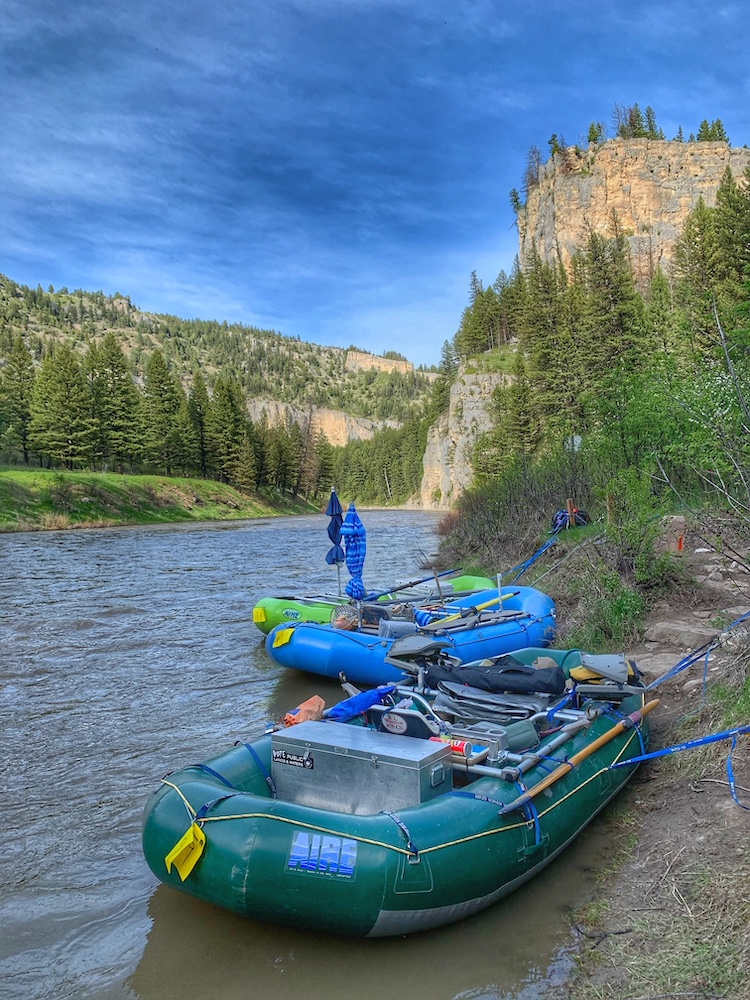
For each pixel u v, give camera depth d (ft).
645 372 35.76
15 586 61.57
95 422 214.90
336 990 12.44
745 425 20.77
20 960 13.65
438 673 20.40
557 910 14.23
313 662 31.14
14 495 157.99
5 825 19.30
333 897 12.74
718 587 31.48
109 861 17.43
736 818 15.10
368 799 14.99
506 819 14.38
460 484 289.12
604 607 31.22
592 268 129.90
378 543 106.22
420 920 13.12
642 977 11.69
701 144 347.97
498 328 327.88
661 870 14.44
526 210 407.23
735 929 11.95
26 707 29.19
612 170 348.38
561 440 62.03
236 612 49.03
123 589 59.77
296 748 15.69
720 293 85.51
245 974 13.01
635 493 32.91
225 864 13.12
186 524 178.19
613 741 18.35
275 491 306.76
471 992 12.16
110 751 24.49
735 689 20.13
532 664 23.27
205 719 27.63
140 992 12.67
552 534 50.14
